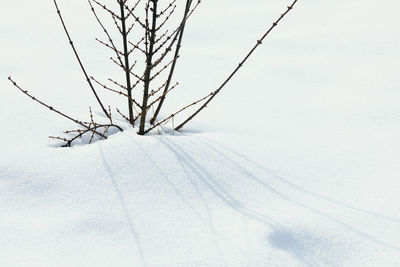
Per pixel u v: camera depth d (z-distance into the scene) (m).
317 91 2.91
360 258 1.51
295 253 1.51
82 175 1.88
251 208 1.74
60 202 1.74
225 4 4.96
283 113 2.61
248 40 3.92
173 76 3.17
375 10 4.40
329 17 4.36
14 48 3.60
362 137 2.31
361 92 2.84
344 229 1.62
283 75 3.18
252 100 2.79
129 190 1.82
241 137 2.29
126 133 2.22
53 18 4.49
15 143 2.07
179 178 1.90
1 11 4.68
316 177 1.97
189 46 3.82
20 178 1.84
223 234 1.59
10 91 2.63
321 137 2.32
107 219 1.65
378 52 3.47
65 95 2.69
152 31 1.97
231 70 3.30
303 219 1.66
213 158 2.05
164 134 2.28
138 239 1.56
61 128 2.25
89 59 3.44
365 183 1.92
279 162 2.07
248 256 1.49
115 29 4.21
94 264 1.44
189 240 1.56
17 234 1.55
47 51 3.56
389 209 1.74
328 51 3.57
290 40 3.84
